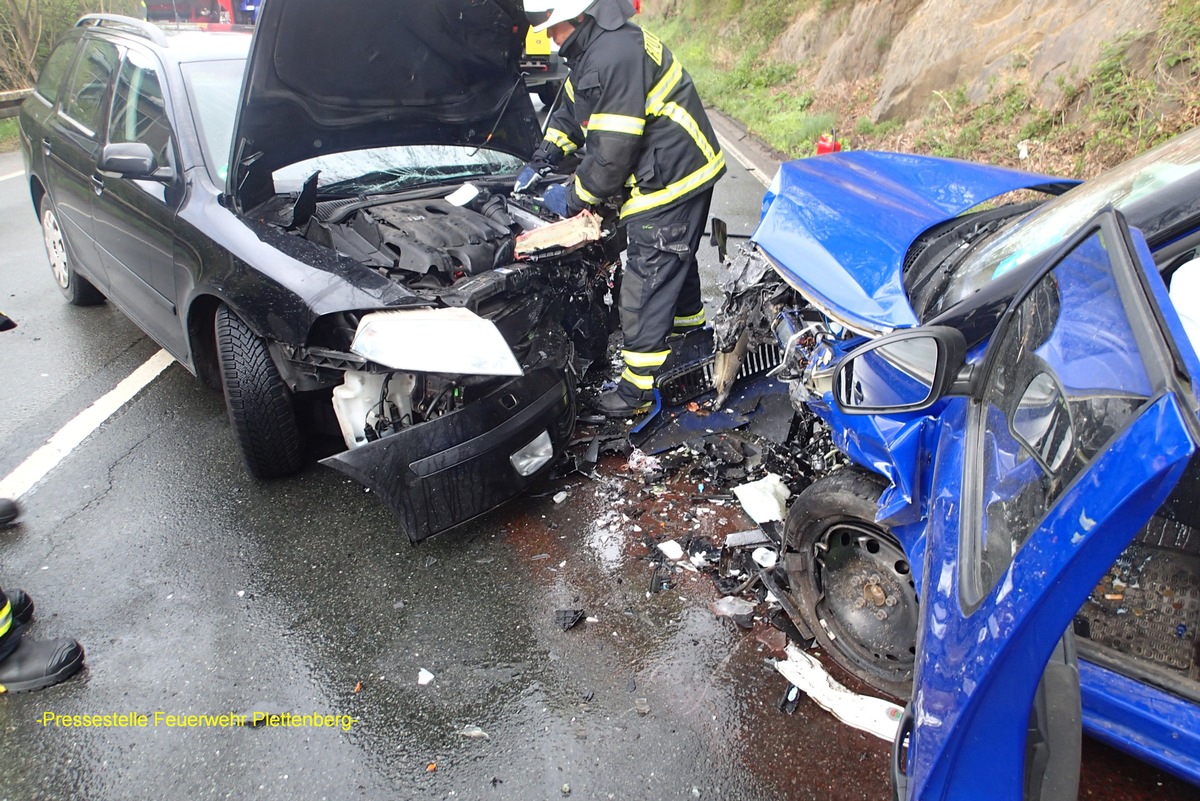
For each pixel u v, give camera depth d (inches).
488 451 105.3
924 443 73.5
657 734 82.9
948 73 353.4
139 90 144.2
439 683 89.8
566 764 79.9
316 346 108.6
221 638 96.4
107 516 118.7
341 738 83.3
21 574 106.9
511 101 153.1
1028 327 61.5
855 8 473.7
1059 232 83.5
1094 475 41.4
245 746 82.5
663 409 138.3
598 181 121.7
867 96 431.8
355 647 95.0
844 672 89.7
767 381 141.3
